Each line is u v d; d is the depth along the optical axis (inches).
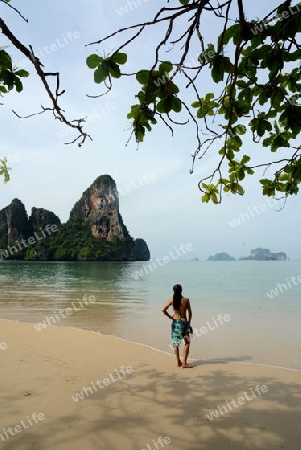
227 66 62.4
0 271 2330.2
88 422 163.0
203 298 761.0
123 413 173.2
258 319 472.1
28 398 190.1
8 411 173.6
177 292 259.0
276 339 346.6
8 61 69.2
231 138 91.0
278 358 277.4
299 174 94.4
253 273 2338.8
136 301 692.7
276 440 148.7
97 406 181.0
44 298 743.1
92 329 393.4
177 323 255.1
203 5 56.5
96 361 262.4
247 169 95.8
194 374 235.6
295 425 162.1
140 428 157.9
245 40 61.2
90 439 147.8
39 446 141.9
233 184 98.0
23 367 244.8
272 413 175.2
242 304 647.8
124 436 150.6
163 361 266.2
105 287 1086.4
